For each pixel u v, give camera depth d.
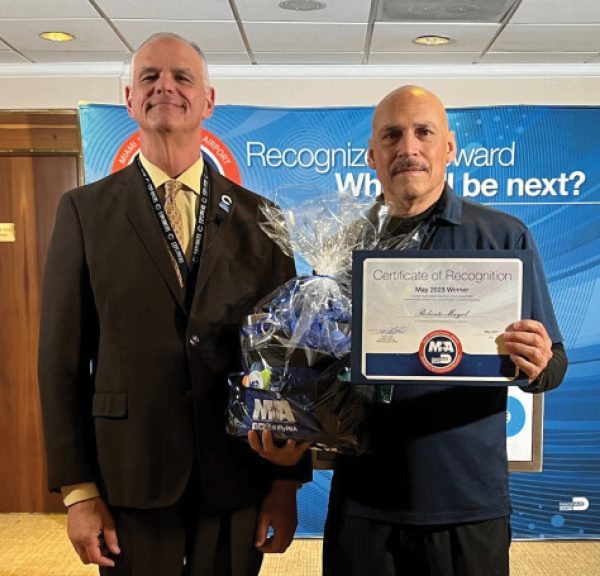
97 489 1.46
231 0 3.43
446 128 1.60
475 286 1.27
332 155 3.10
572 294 3.12
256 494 1.49
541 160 3.06
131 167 1.54
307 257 1.43
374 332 1.29
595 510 3.22
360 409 1.36
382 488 1.48
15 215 4.16
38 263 4.16
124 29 3.86
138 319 1.41
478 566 1.46
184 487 1.41
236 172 3.12
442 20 3.73
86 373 1.48
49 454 1.42
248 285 1.48
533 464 2.96
